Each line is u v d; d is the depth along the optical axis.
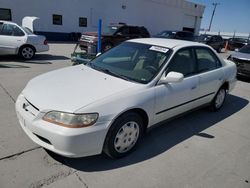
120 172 2.84
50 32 20.11
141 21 26.41
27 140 3.32
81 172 2.78
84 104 2.62
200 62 4.23
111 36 12.89
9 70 7.51
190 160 3.22
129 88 3.04
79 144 2.55
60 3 20.05
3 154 2.97
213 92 4.62
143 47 3.93
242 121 4.73
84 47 12.21
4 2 17.36
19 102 3.05
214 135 4.01
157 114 3.38
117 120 2.82
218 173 3.00
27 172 2.70
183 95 3.73
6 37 8.96
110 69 3.63
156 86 3.28
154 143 3.56
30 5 18.53
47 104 2.65
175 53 3.65
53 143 2.56
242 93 6.96
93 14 22.31
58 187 2.53
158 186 2.68
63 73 3.60
